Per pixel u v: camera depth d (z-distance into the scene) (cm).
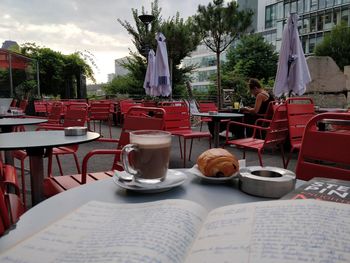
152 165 82
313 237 44
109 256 44
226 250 44
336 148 111
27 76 1423
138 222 56
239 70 2230
